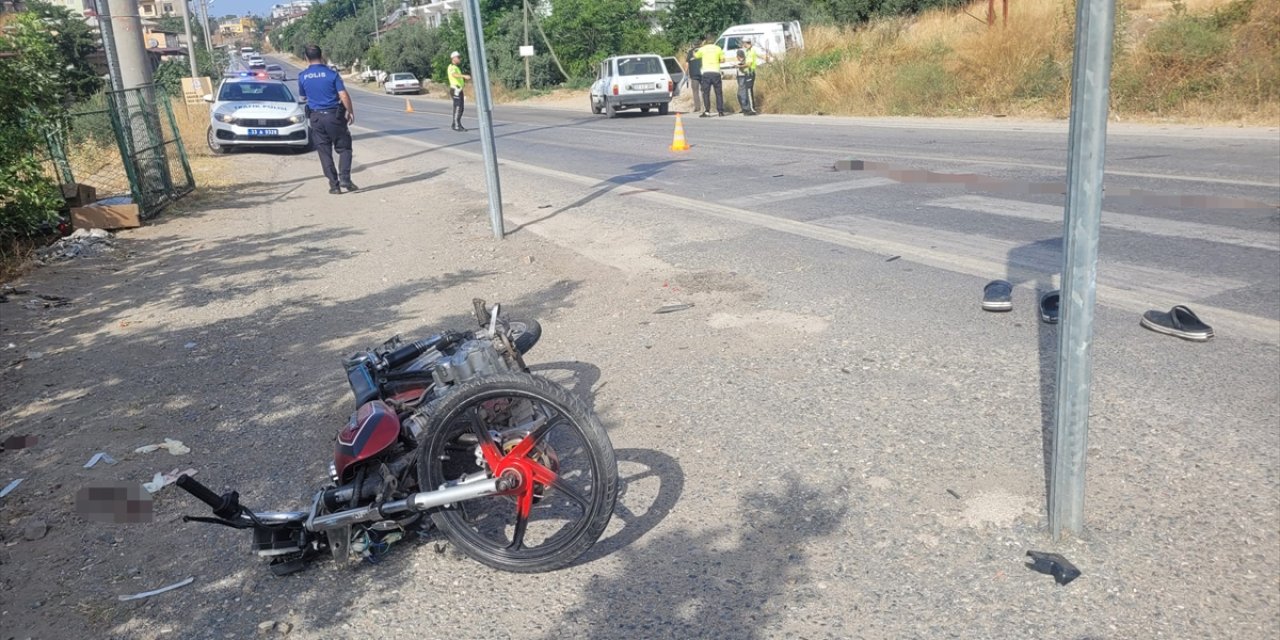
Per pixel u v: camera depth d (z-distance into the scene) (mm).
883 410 4633
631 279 7480
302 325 6855
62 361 6273
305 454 4602
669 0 48312
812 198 10547
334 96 13242
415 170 16219
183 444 4805
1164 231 7816
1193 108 16641
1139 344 5281
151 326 7012
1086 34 2959
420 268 8406
